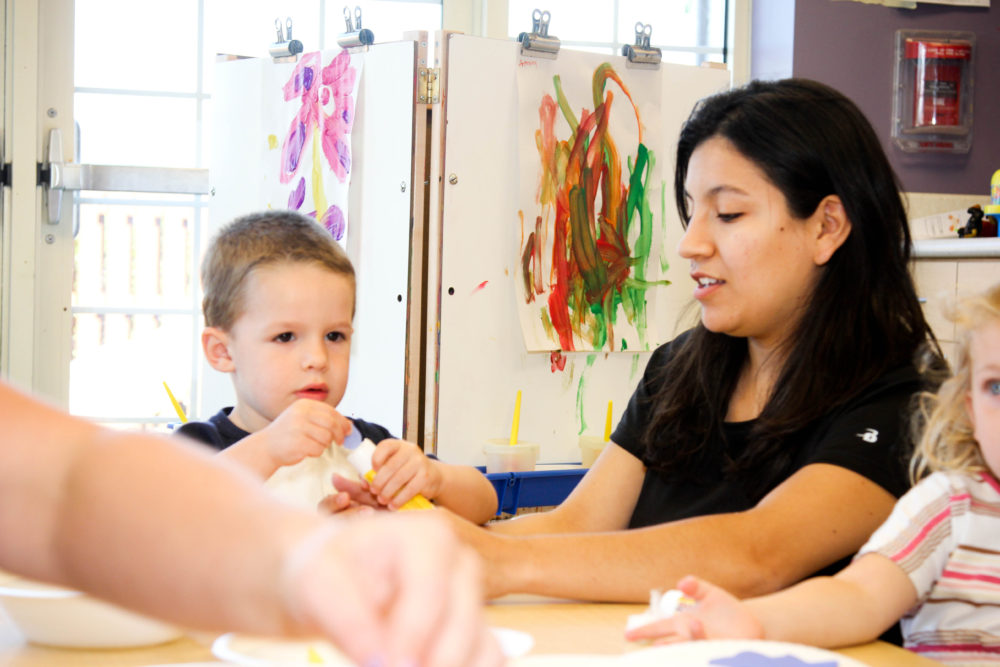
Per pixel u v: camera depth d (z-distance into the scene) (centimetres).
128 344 261
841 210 105
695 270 111
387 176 197
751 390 114
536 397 201
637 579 83
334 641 27
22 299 248
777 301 107
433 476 113
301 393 122
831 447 95
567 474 179
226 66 224
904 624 89
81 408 259
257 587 30
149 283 262
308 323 122
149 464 34
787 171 104
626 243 207
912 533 84
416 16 267
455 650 25
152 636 64
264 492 34
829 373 104
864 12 267
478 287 195
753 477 108
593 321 204
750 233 105
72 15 253
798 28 263
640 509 120
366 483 104
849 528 90
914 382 101
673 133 212
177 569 31
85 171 251
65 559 34
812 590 76
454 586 27
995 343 84
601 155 204
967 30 274
